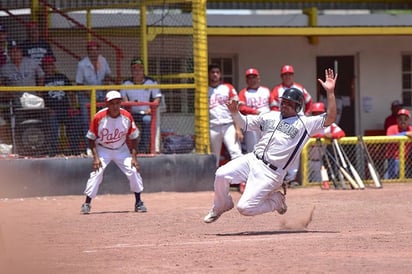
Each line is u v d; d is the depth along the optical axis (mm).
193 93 43281
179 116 43750
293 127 26312
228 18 51250
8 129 40875
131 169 33969
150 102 41594
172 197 40188
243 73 53250
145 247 24016
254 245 23922
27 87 40031
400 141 46594
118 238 26281
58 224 30062
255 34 50406
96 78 42781
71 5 45812
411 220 30312
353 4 57906
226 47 52844
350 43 55125
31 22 42906
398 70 56094
